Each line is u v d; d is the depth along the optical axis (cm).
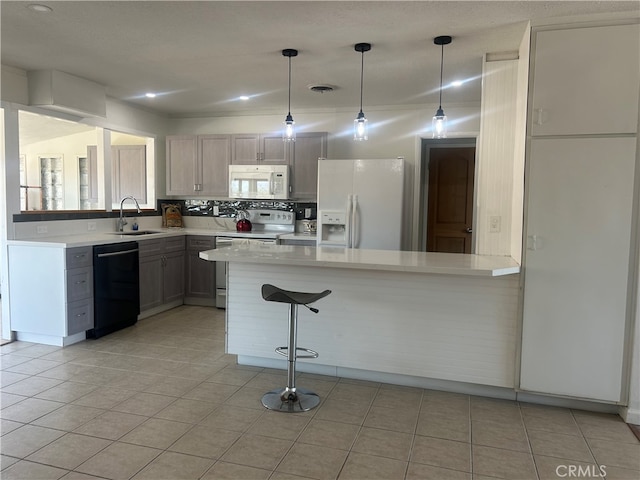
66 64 390
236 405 292
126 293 457
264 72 408
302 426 266
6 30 311
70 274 394
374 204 482
